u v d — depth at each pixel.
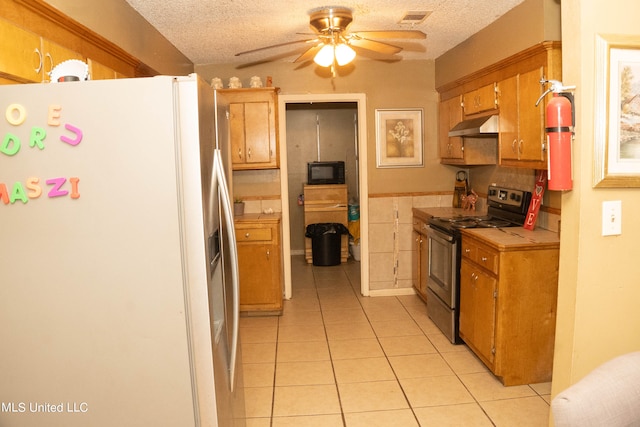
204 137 1.68
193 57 4.46
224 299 1.91
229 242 1.96
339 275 5.95
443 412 2.72
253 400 2.91
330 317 4.39
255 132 4.62
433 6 3.17
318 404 2.85
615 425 1.23
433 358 3.45
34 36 1.82
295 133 7.13
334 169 6.70
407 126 4.89
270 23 3.42
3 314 1.60
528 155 3.13
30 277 1.58
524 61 3.14
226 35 3.71
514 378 3.00
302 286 5.48
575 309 1.86
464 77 4.05
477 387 3.00
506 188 3.93
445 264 3.79
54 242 1.57
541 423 2.58
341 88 4.81
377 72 4.83
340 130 7.14
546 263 2.95
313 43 3.40
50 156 1.55
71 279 1.59
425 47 4.35
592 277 1.85
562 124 1.78
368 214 4.94
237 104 4.60
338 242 6.50
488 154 4.21
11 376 1.62
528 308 2.96
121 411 1.64
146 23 3.26
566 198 1.90
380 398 2.90
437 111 4.91
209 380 1.67
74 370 1.62
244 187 4.93
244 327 4.20
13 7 1.70
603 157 1.78
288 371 3.30
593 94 1.77
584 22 1.76
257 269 4.43
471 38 3.94
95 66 2.35
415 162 4.93
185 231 1.61
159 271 1.59
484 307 3.15
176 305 1.60
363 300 4.88
